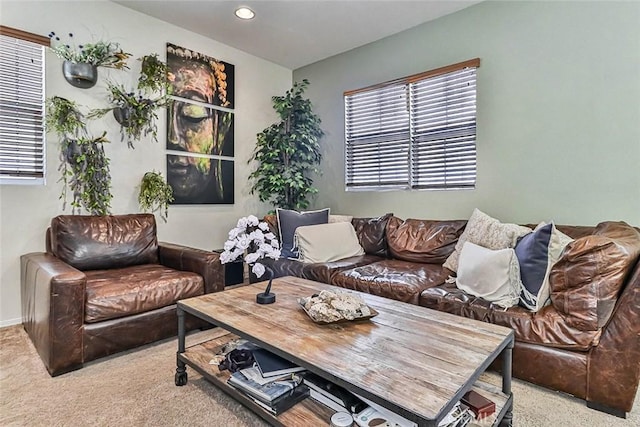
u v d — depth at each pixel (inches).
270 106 163.8
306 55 155.6
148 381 70.1
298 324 58.1
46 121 100.5
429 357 46.0
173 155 130.6
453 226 109.2
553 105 98.8
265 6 115.3
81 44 108.0
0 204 96.0
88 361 75.8
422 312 64.0
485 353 47.0
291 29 131.0
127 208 119.0
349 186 152.6
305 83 153.8
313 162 160.1
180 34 131.0
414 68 129.0
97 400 63.4
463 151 118.0
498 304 71.9
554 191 99.3
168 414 59.6
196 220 139.1
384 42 137.5
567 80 96.3
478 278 77.5
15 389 66.6
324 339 52.0
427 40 125.0
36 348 81.5
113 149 115.4
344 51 150.6
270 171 150.2
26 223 99.9
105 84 112.5
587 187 93.8
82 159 106.9
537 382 66.2
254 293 76.5
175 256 105.1
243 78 152.9
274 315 62.4
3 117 96.2
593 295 59.5
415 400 36.6
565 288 63.2
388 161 138.7
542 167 101.1
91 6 109.7
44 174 102.4
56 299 70.5
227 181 148.3
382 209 140.5
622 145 88.4
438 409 35.1
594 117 92.4
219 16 122.0
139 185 121.5
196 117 136.8
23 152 99.2
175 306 89.6
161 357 80.7
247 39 139.9
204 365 64.0
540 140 101.3
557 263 64.9
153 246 111.7
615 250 58.5
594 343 60.1
